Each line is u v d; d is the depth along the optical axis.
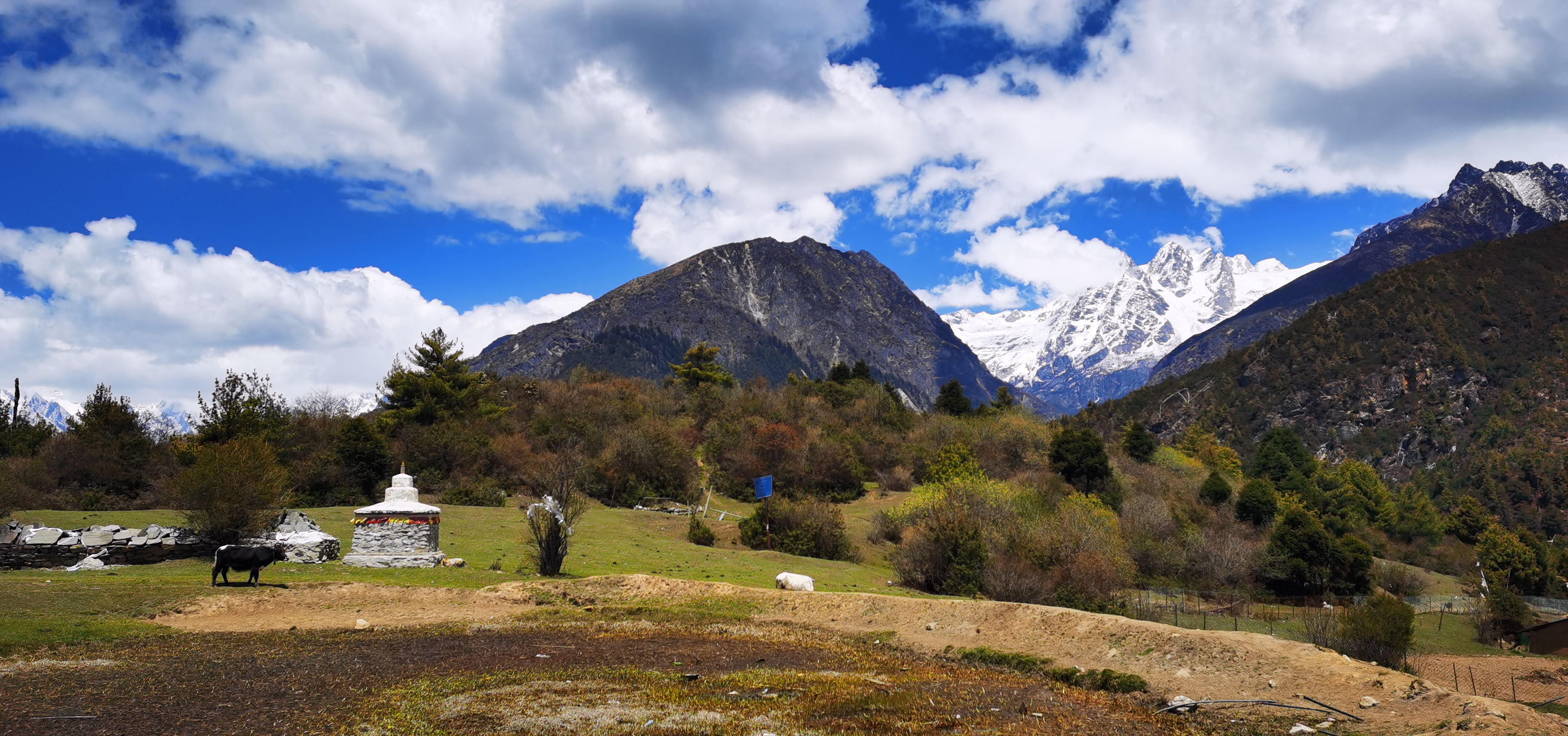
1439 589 80.00
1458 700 15.91
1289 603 63.47
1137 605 50.06
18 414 70.19
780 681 19.84
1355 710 16.66
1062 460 84.69
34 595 25.44
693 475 79.19
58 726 14.85
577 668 20.88
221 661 20.41
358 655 21.75
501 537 46.53
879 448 90.06
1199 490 92.38
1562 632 53.75
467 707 16.86
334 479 60.16
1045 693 19.41
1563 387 171.62
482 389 87.50
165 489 53.41
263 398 65.56
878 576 48.91
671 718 16.39
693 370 123.38
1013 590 45.16
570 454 61.91
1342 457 183.50
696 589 32.34
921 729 16.09
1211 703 17.95
